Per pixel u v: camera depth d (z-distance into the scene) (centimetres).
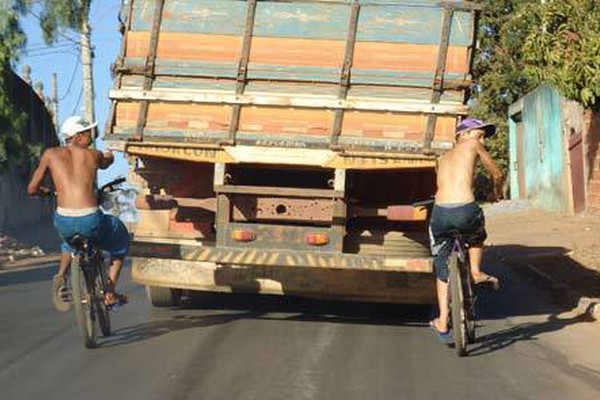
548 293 1264
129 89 916
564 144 2508
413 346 874
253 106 912
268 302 1127
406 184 966
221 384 712
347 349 852
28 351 831
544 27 913
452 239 850
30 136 3931
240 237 905
